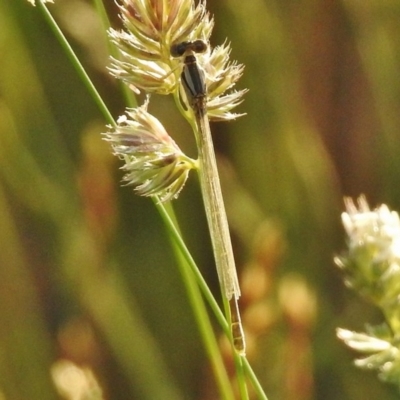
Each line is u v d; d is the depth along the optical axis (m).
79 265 0.51
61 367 0.45
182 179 0.39
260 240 0.49
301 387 0.49
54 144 0.53
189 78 0.39
